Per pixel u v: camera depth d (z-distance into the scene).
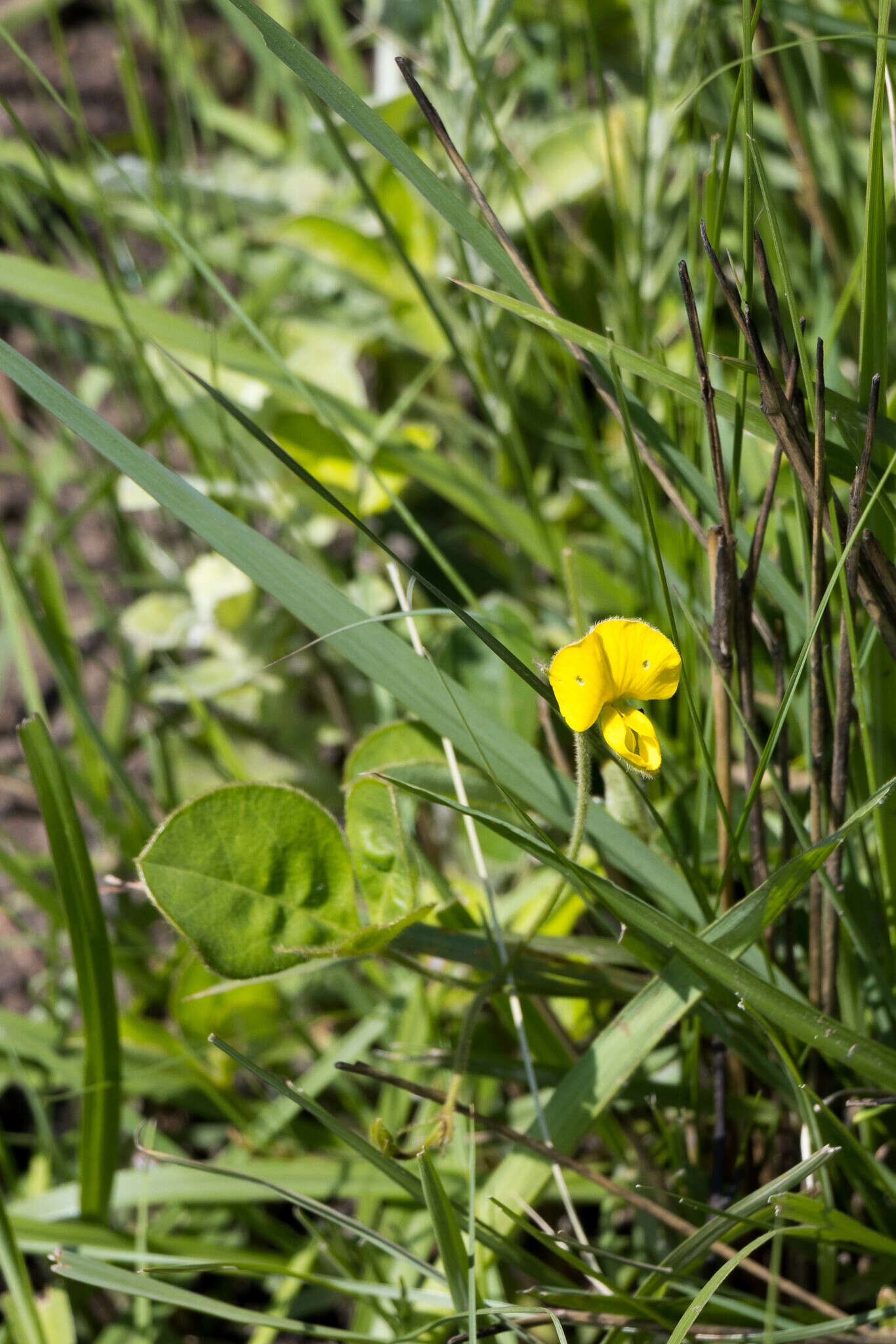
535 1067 0.65
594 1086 0.62
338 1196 0.69
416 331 0.78
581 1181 0.66
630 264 0.75
